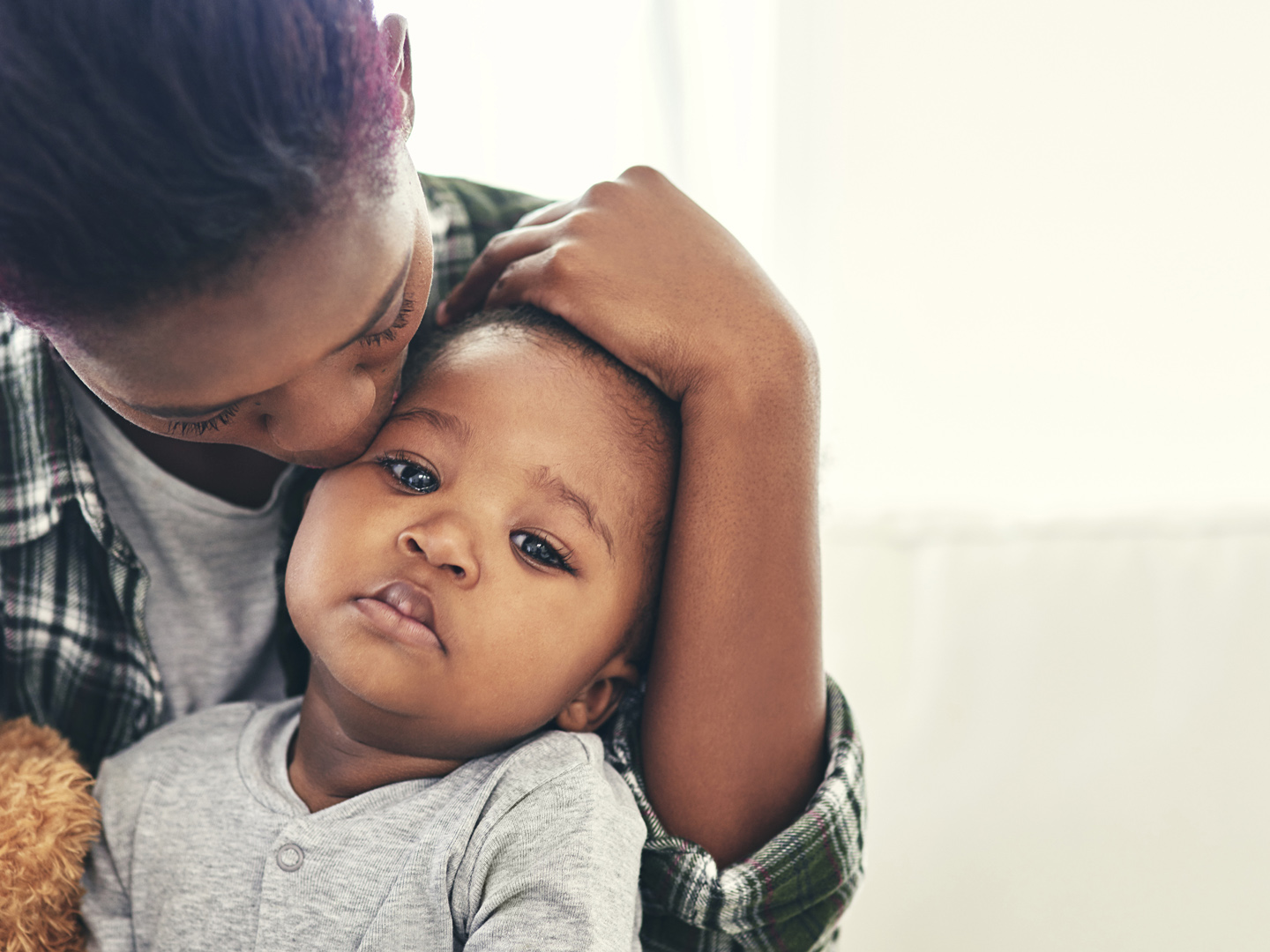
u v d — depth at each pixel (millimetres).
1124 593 1080
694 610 667
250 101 391
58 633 754
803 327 696
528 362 687
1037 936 909
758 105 1360
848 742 720
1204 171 1176
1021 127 1236
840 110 1302
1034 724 1026
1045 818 964
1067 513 1146
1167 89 1175
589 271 670
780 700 676
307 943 615
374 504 638
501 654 629
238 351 433
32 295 415
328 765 683
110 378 448
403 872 618
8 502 738
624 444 688
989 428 1311
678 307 667
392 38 514
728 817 683
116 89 374
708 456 666
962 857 960
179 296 410
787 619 670
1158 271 1211
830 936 732
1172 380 1226
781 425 665
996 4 1220
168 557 770
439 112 1319
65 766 678
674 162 1344
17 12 366
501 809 626
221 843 666
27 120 373
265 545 796
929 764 1029
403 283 473
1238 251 1178
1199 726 980
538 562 655
